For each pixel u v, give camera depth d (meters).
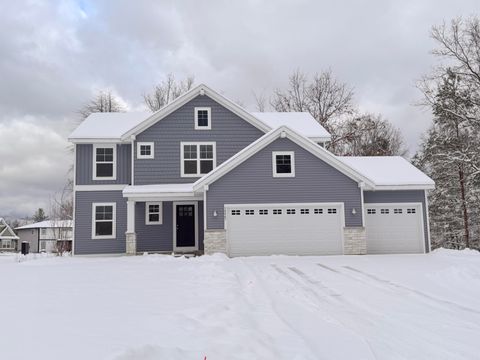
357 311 7.91
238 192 18.72
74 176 21.69
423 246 19.98
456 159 27.16
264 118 25.11
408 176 20.58
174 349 4.98
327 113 40.19
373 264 14.92
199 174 21.52
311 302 8.73
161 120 21.70
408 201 20.22
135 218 21.53
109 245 21.44
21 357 4.54
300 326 6.78
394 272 12.91
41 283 10.33
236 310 7.52
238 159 18.78
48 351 4.76
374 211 20.12
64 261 17.53
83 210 21.53
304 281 11.38
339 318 7.35
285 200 18.83
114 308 7.32
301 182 18.95
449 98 27.41
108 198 21.69
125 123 23.52
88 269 13.45
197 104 21.94
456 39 27.17
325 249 18.77
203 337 5.67
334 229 18.89
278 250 18.62
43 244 58.38
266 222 18.73
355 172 18.95
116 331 5.74
